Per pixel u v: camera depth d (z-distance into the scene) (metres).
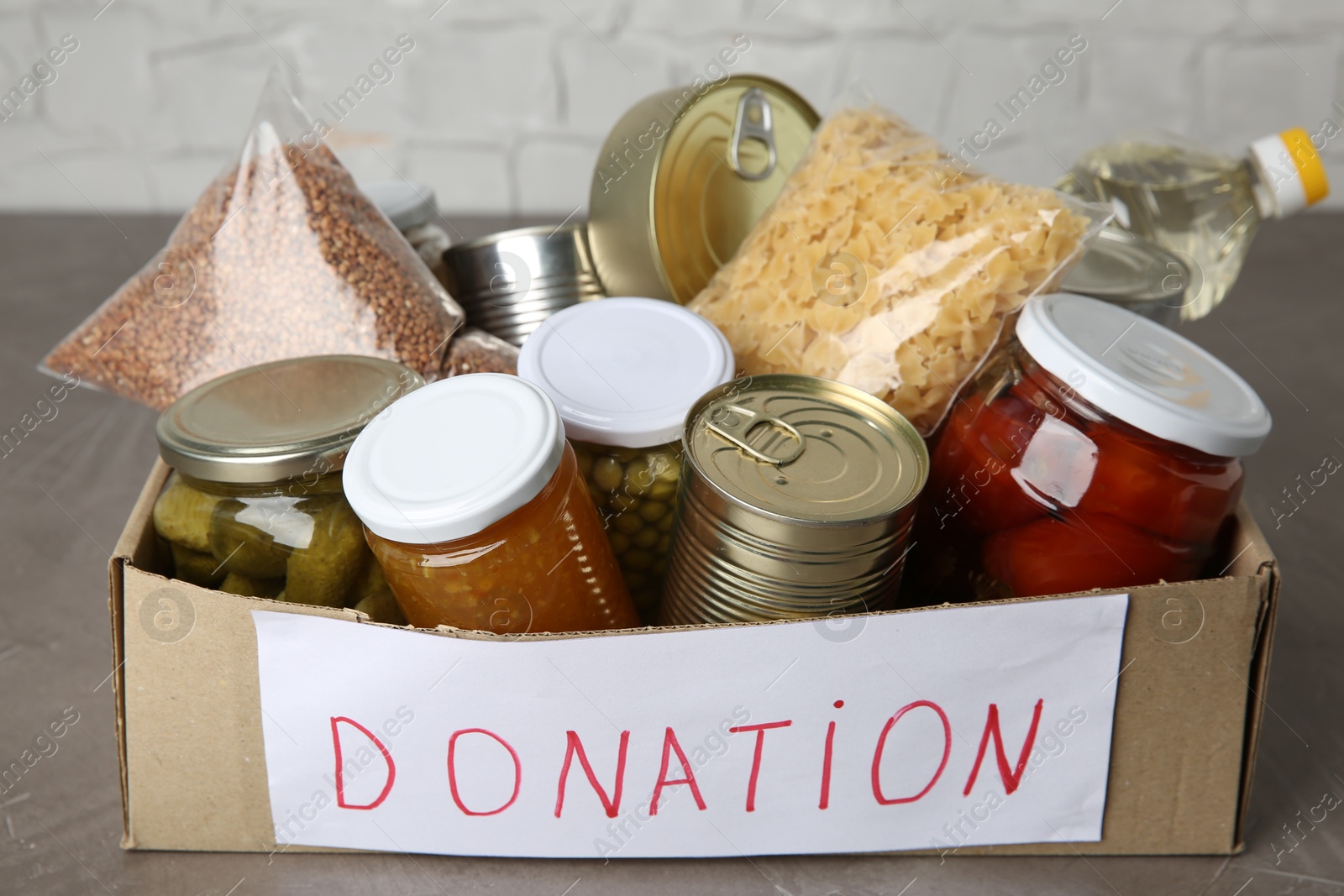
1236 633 0.55
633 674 0.53
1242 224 0.87
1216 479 0.57
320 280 0.68
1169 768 0.59
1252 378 1.18
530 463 0.52
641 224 0.78
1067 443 0.57
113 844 0.62
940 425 0.68
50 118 1.61
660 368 0.65
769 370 0.70
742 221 0.86
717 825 0.58
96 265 1.45
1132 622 0.54
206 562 0.59
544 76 1.61
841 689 0.54
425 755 0.56
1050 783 0.59
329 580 0.57
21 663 0.77
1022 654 0.55
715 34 1.58
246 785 0.58
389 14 1.56
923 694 0.55
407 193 0.90
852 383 0.67
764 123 0.83
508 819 0.58
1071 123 1.63
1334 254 1.49
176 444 0.56
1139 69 1.59
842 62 1.60
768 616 0.55
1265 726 0.71
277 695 0.55
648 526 0.66
